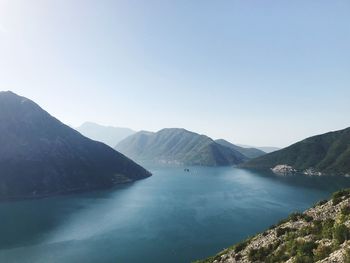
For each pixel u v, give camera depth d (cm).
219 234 11525
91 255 9744
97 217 14975
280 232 4772
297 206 16600
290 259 3784
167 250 9962
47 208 17562
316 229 4266
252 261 4450
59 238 11631
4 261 9394
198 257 9288
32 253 10031
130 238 11388
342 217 4050
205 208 16375
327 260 2795
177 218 14262
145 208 16875
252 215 14525
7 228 13162
